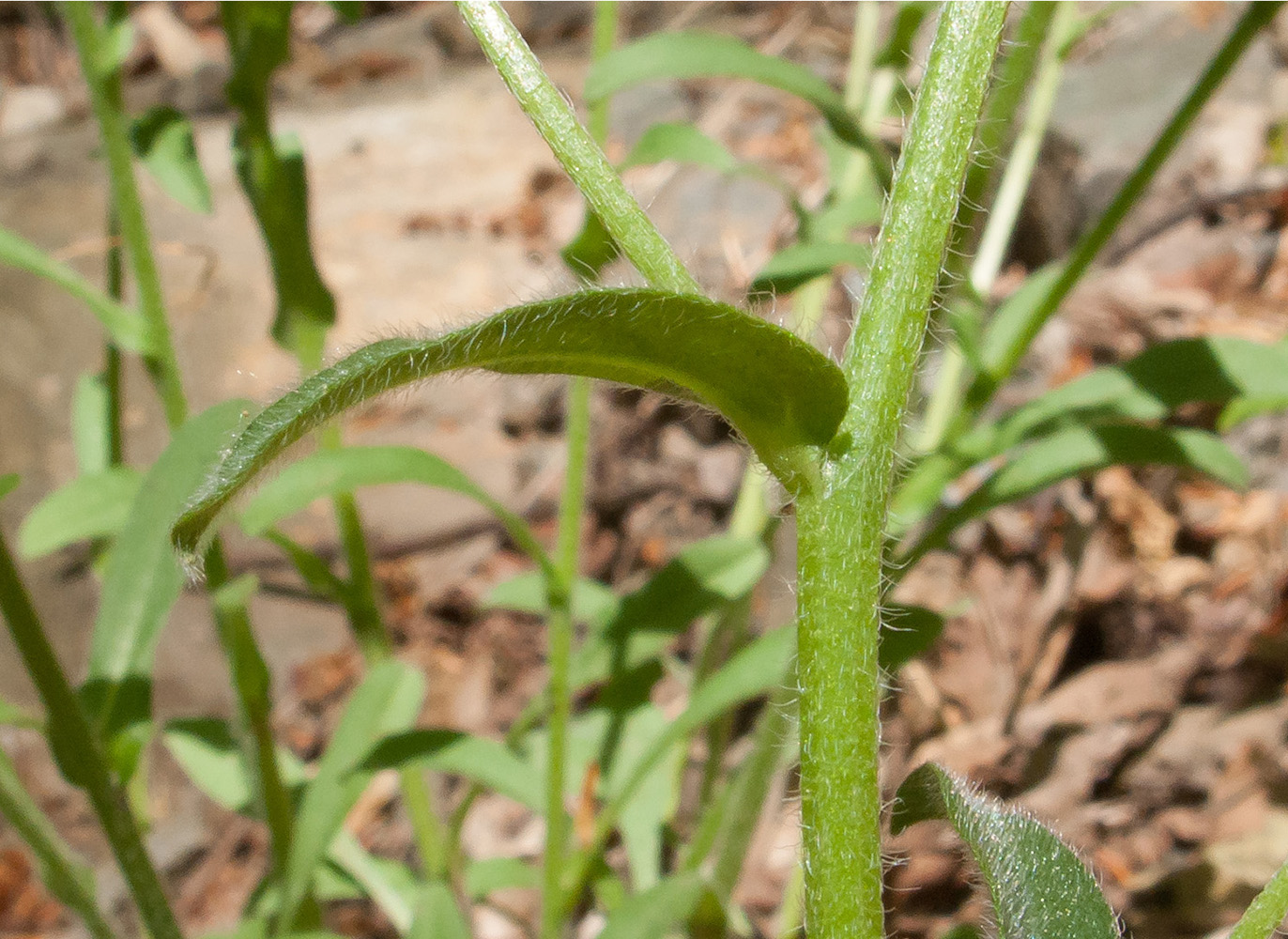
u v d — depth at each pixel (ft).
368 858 1.04
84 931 1.40
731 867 0.91
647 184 2.23
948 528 0.79
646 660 0.97
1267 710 1.28
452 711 1.58
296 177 0.87
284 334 0.89
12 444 1.90
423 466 0.75
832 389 0.46
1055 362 1.73
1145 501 1.50
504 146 2.69
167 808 1.53
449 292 2.22
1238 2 2.30
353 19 0.74
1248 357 0.76
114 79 0.83
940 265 0.48
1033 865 0.47
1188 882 1.17
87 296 0.84
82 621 1.69
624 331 0.45
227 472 0.42
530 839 1.40
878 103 1.13
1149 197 1.91
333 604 1.74
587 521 1.76
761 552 0.92
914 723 1.37
